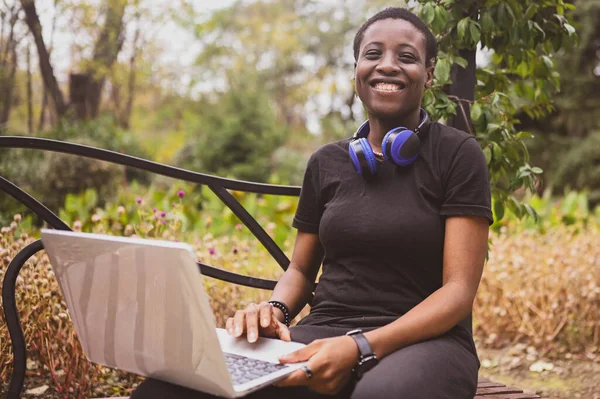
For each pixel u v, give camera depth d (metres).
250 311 1.78
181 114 22.34
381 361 1.58
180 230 3.71
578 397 3.17
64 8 11.50
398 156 1.77
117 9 12.29
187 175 2.28
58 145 2.12
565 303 3.97
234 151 12.88
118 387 2.90
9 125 11.66
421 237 1.74
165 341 1.44
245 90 13.87
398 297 1.77
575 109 12.59
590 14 12.30
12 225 2.92
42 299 2.73
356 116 24.25
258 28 28.89
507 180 2.73
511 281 4.09
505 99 2.72
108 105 15.32
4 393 2.68
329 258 1.90
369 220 1.77
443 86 2.66
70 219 5.63
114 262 1.45
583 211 6.96
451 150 1.80
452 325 1.67
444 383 1.56
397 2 2.71
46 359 2.75
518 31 2.56
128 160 2.21
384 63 1.90
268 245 2.34
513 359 3.81
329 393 1.54
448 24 2.54
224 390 1.40
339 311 1.81
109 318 1.54
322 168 1.97
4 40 11.01
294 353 1.56
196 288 1.32
